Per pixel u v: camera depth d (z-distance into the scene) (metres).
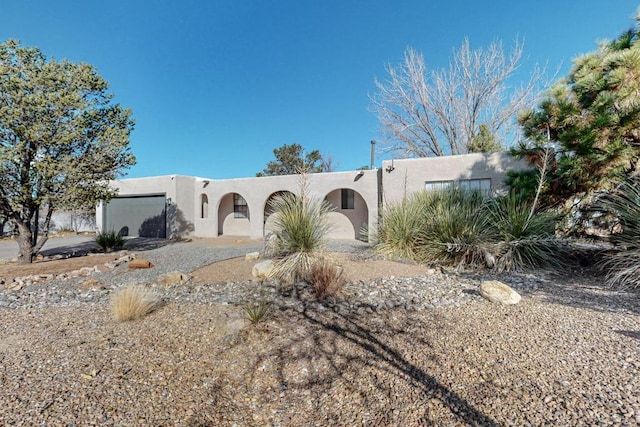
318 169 31.20
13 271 7.84
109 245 11.98
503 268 6.52
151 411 2.41
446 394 2.40
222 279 6.33
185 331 3.80
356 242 12.62
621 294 4.60
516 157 7.81
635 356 2.73
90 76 9.34
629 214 5.59
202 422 2.32
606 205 6.10
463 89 18.33
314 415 2.36
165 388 2.71
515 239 6.77
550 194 7.31
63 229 21.23
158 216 17.11
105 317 4.38
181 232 16.66
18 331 3.95
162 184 16.81
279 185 15.18
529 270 6.44
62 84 8.98
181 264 8.45
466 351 3.02
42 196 8.80
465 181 11.27
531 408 2.15
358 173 13.62
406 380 2.64
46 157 8.68
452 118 18.75
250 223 15.91
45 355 3.26
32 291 6.06
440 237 7.40
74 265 8.58
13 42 8.35
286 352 3.28
